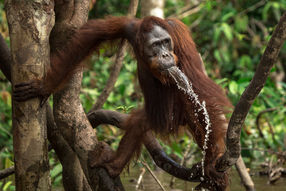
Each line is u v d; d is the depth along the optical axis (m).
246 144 12.83
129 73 14.40
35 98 5.81
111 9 18.33
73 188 7.24
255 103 12.45
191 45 6.57
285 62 18.53
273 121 14.42
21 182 5.82
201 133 6.42
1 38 6.84
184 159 10.18
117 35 6.55
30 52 5.68
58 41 6.52
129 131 6.70
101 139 8.45
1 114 14.02
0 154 12.02
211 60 18.12
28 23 5.63
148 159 11.64
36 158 5.80
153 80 6.62
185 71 6.37
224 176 6.30
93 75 15.08
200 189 6.56
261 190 8.68
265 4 18.34
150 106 6.75
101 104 8.77
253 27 18.70
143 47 6.15
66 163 7.17
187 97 6.30
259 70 4.13
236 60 18.05
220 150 6.26
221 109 6.40
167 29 6.19
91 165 6.26
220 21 18.31
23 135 5.75
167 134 6.87
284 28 3.86
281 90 14.34
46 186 5.91
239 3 18.66
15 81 5.73
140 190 8.76
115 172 6.34
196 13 19.50
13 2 5.62
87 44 6.40
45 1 5.70
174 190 8.67
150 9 12.85
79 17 6.54
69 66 6.27
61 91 6.30
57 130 7.06
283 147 13.39
